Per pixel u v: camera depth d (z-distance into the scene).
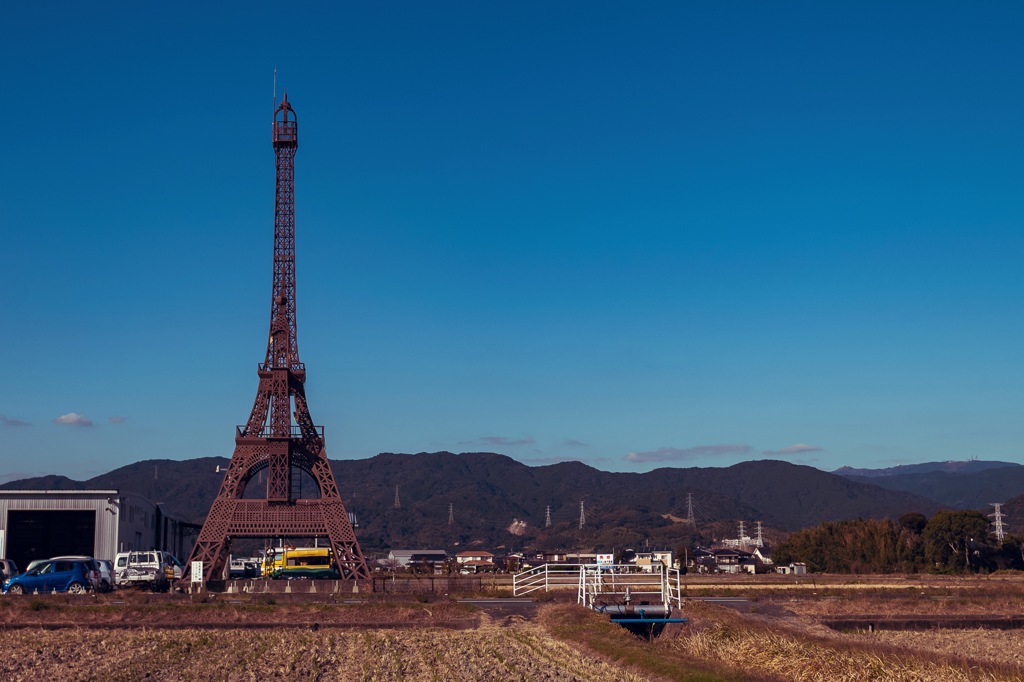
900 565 150.25
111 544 96.00
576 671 35.09
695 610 53.56
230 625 51.91
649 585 59.16
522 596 70.44
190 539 156.00
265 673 34.97
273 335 106.88
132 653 39.88
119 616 54.16
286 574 96.06
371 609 57.47
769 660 36.66
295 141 113.31
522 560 159.75
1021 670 35.59
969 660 38.50
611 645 40.16
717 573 137.12
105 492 96.50
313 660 38.16
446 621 53.94
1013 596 72.69
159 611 55.62
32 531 95.12
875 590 78.62
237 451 102.25
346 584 75.50
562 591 70.44
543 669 35.41
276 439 101.69
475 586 75.12
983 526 147.88
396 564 199.25
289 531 99.38
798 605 66.38
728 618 50.41
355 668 36.06
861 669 34.22
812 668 34.50
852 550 155.88
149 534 114.94
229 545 101.56
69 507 95.81
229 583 76.06
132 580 77.94
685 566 145.75
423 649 41.03
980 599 68.94
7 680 33.38
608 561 66.50
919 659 36.34
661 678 33.75
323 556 97.00
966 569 146.12
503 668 35.62
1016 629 57.69
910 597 71.62
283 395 103.38
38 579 66.75
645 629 50.53
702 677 32.59
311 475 107.25
